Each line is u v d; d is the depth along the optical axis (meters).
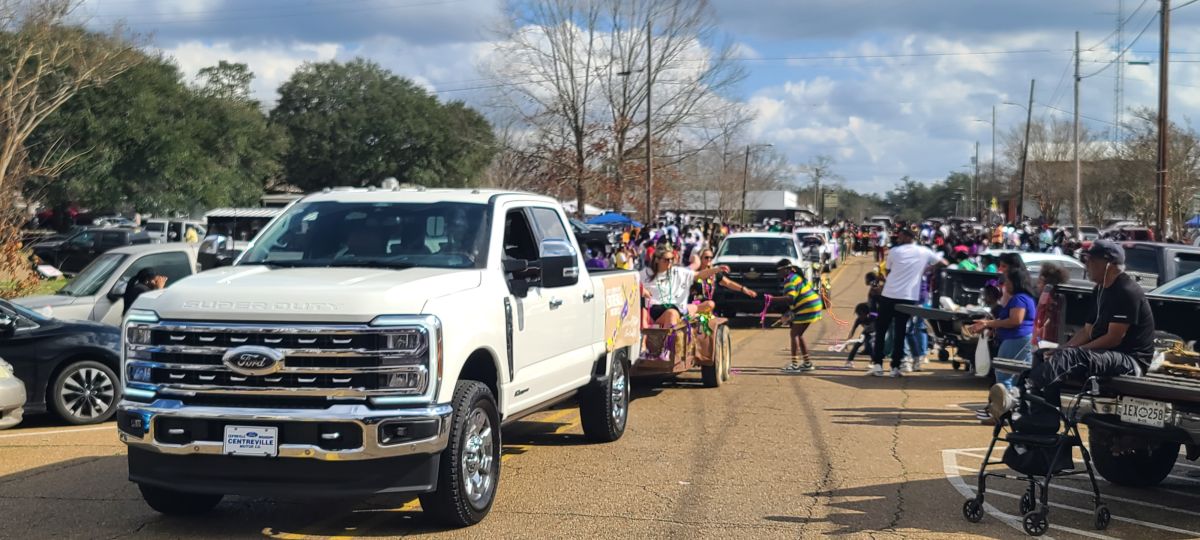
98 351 10.60
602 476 8.01
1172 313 8.33
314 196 7.78
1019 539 6.48
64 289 13.22
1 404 9.33
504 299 6.97
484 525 6.62
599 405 9.12
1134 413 7.16
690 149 38.78
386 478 5.96
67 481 7.84
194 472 6.00
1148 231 35.78
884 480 7.96
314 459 5.84
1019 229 49.69
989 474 6.80
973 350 13.17
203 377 5.95
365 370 5.83
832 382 13.44
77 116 41.50
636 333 10.11
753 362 15.68
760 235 23.19
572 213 36.47
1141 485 8.06
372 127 59.56
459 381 6.50
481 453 6.64
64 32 32.00
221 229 25.20
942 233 38.03
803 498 7.38
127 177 44.25
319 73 61.59
